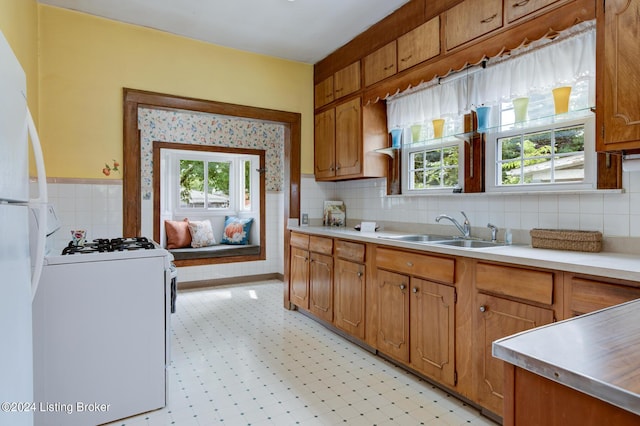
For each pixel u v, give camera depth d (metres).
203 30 3.04
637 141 1.48
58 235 2.64
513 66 2.19
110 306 1.86
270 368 2.40
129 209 2.88
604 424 0.57
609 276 1.36
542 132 2.17
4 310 0.98
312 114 3.81
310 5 2.68
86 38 2.76
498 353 0.72
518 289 1.66
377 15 2.83
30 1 2.37
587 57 1.85
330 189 3.91
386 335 2.43
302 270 3.45
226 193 5.63
